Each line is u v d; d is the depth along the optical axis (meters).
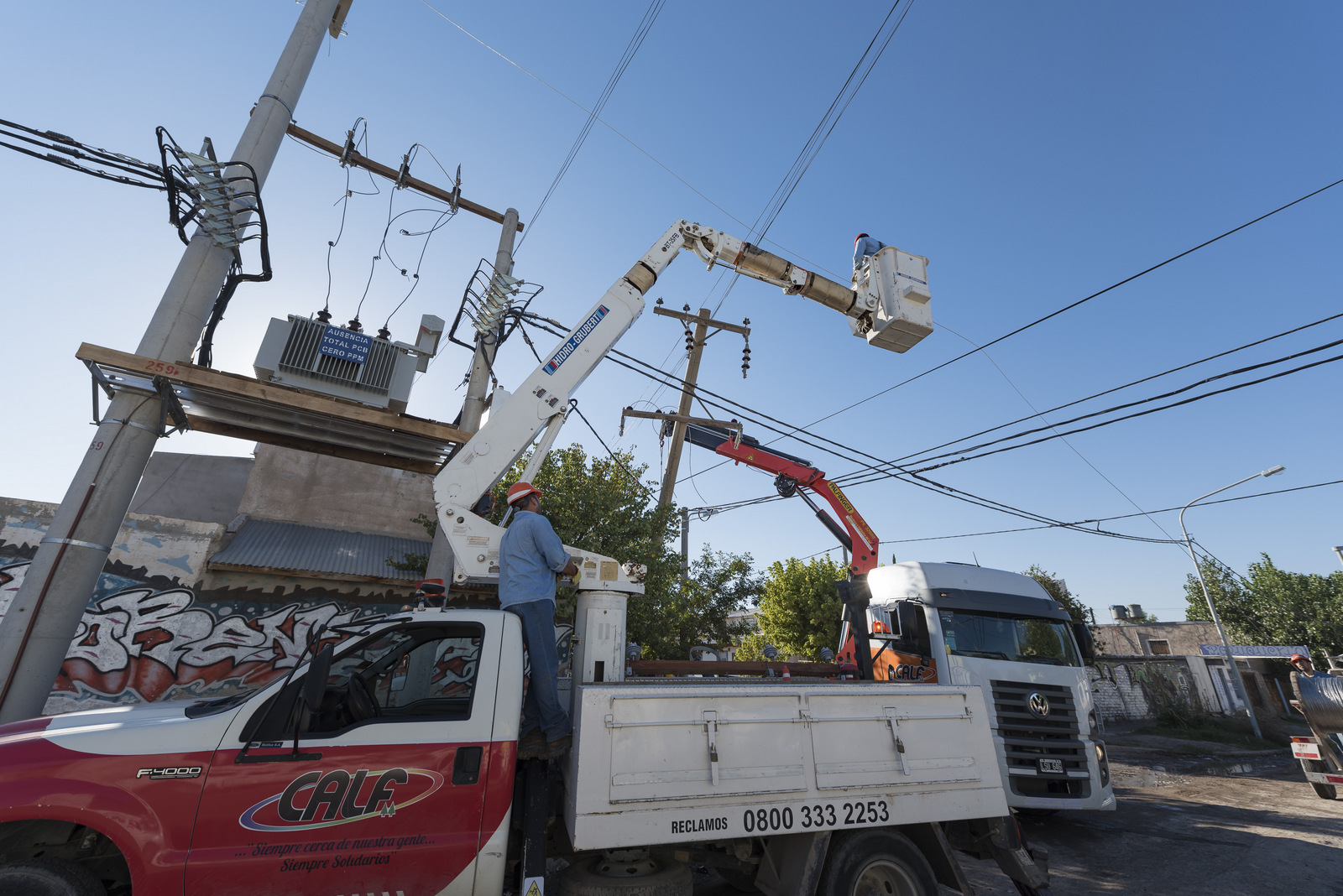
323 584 10.66
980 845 4.66
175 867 3.00
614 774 3.57
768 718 3.99
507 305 7.93
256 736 3.32
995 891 5.88
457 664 4.38
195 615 9.74
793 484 11.80
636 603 9.54
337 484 12.77
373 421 6.02
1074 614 23.56
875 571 9.95
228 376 5.46
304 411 6.03
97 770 3.06
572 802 3.62
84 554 5.14
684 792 3.65
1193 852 7.07
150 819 3.03
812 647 19.41
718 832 3.67
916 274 6.75
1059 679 8.02
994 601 8.52
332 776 3.32
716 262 6.79
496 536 4.86
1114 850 7.23
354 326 6.96
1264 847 7.25
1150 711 23.86
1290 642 28.88
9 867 2.98
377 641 3.75
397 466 7.77
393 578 10.90
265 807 3.18
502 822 3.49
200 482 13.24
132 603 9.44
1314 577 29.77
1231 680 24.98
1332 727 10.20
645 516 10.38
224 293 6.45
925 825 4.35
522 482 5.11
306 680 3.41
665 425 13.72
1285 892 5.79
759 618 21.02
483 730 3.63
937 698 4.54
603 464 10.22
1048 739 7.66
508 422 5.30
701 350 14.15
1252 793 10.91
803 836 4.00
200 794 3.12
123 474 5.40
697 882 5.81
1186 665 25.97
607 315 6.00
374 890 3.23
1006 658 8.14
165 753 3.16
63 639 4.99
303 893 3.13
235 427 6.73
